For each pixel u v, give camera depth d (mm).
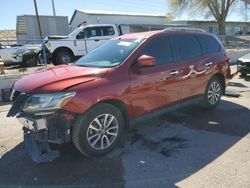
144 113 4605
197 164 3834
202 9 41625
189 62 5379
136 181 3469
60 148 4352
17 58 15484
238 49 18734
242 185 3314
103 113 4031
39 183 3498
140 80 4426
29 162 4023
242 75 11211
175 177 3533
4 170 3828
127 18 40469
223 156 4043
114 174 3639
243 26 54969
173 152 4203
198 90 5707
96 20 38406
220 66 6203
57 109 3641
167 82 4895
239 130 5039
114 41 5219
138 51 4562
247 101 7086
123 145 4473
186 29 5637
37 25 31734
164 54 4984
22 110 3797
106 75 4117
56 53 13891
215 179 3455
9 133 5195
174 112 6094
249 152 4148
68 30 33500
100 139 4066
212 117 5781
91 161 3984
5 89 7973
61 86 3729
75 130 3826
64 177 3607
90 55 5117
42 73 4340
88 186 3400
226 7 41000
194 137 4750
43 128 3689
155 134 4910
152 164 3863
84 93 3779
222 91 6555
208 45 6078
